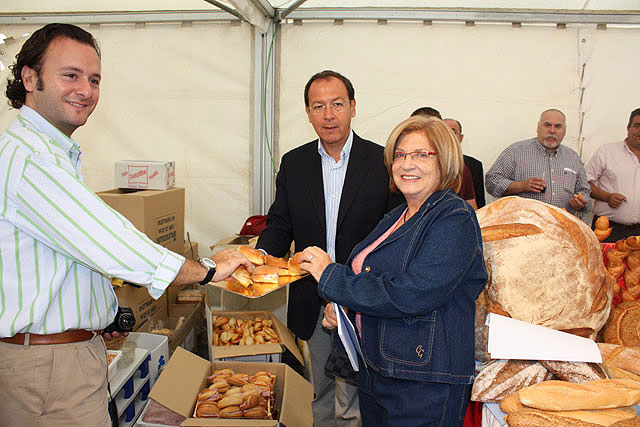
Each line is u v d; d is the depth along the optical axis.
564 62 3.57
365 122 3.66
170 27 3.51
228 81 3.55
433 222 1.33
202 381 2.02
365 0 3.45
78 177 1.24
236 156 3.63
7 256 1.13
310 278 2.24
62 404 1.21
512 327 1.50
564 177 3.54
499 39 3.56
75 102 1.24
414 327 1.34
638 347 1.57
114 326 1.42
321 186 2.24
